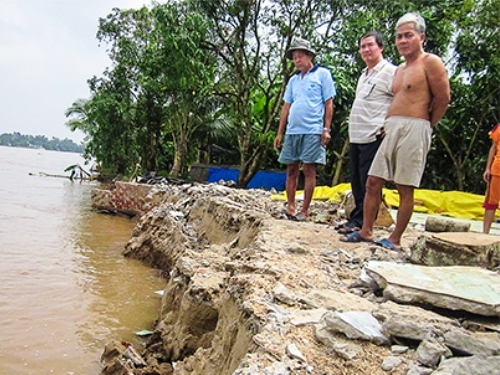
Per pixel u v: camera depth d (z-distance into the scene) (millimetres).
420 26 3912
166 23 18094
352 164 4984
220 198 8594
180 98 21797
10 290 6383
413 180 3979
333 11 17016
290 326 2539
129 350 4398
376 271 3098
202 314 4344
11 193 18656
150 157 26656
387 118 4102
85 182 29297
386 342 2359
